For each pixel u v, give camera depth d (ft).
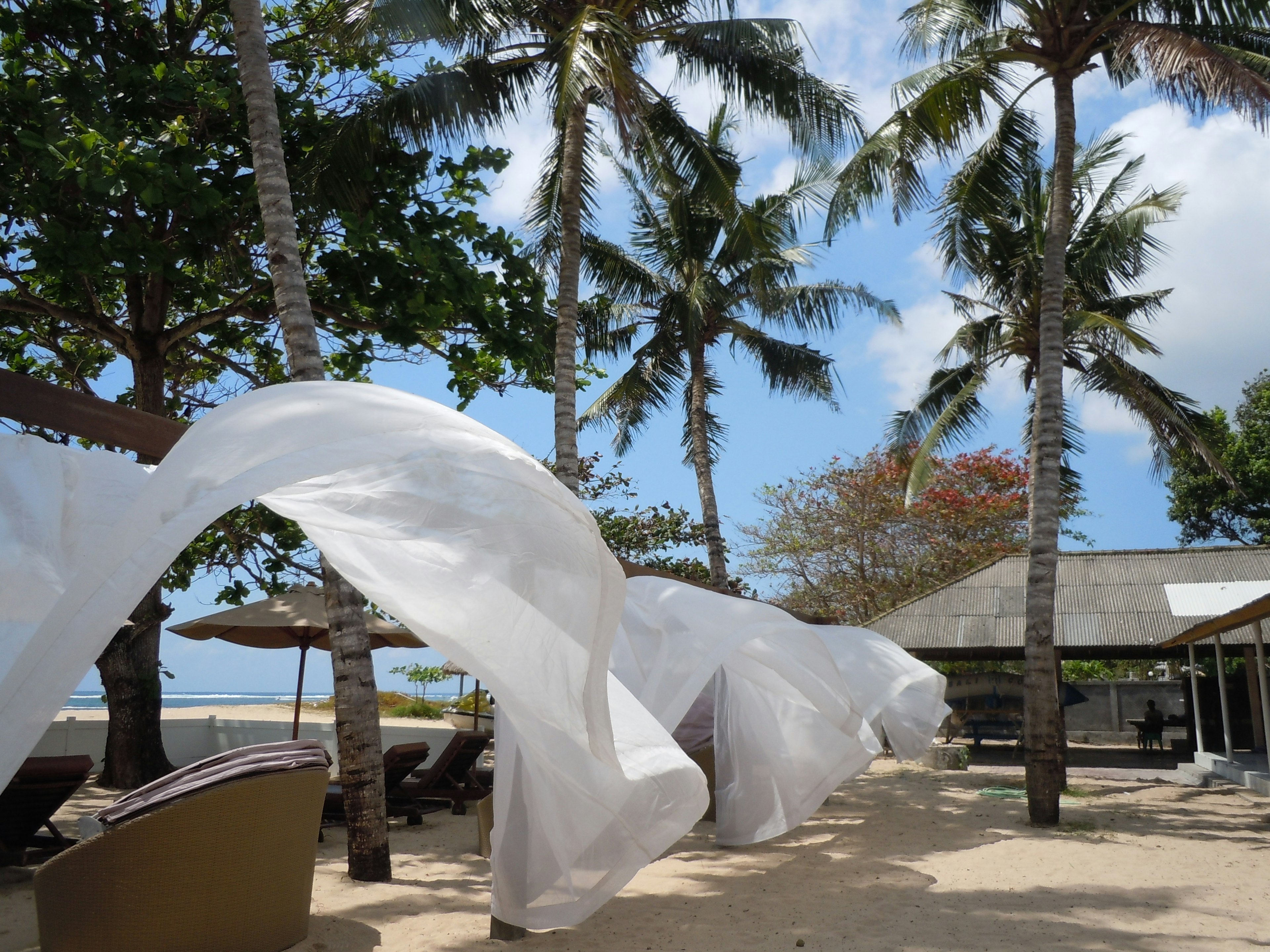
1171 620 65.00
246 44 25.79
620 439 75.66
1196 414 57.52
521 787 17.58
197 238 35.35
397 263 38.34
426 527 14.38
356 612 23.90
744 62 44.91
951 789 47.55
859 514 97.19
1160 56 36.96
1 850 22.77
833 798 43.55
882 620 70.33
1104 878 25.41
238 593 42.42
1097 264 54.75
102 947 14.57
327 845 27.73
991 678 76.43
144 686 37.52
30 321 41.68
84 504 16.17
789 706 29.53
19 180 33.58
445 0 36.96
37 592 13.62
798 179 67.82
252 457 12.51
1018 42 40.22
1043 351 38.17
